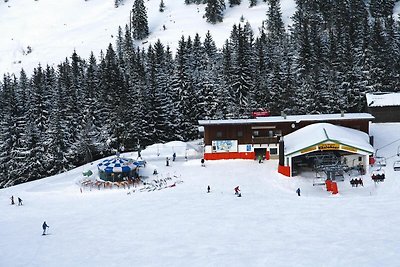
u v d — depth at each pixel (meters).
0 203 56.59
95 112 88.88
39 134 83.12
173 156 72.38
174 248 35.78
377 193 51.72
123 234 40.69
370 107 81.75
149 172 66.38
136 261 33.38
